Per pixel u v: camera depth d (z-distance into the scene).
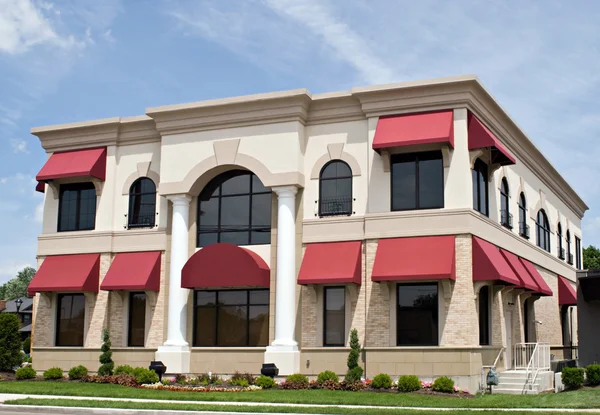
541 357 32.00
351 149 31.52
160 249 34.34
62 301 36.59
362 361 29.48
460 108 29.59
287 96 31.72
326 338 30.83
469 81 29.12
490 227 31.08
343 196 31.42
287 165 31.81
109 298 35.03
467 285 28.28
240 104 32.66
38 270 36.41
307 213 31.80
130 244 35.06
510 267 31.34
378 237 29.98
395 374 28.56
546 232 43.38
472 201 29.61
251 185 33.47
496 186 33.41
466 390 27.30
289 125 32.09
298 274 31.08
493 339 30.34
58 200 37.38
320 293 31.06
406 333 29.22
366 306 29.78
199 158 33.59
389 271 28.62
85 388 28.72
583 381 27.91
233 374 31.66
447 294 28.52
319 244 31.20
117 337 34.53
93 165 35.53
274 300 31.66
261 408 21.66
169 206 34.50
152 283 33.62
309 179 32.03
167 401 24.30
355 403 23.47
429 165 30.09
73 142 37.19
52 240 36.84
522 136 36.53
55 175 35.97
